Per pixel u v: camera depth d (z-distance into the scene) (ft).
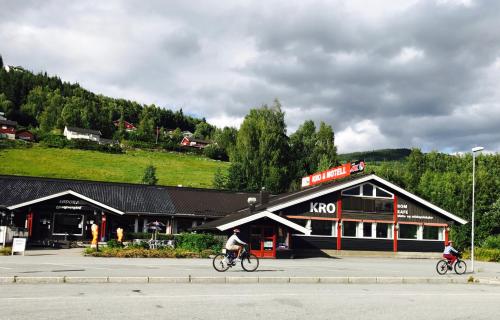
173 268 69.62
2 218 121.08
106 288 47.55
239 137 250.37
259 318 34.86
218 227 104.99
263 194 140.67
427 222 132.36
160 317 33.78
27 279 50.57
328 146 261.85
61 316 32.89
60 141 357.00
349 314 37.88
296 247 121.70
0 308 34.96
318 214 124.77
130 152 383.04
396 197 131.13
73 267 65.98
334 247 124.77
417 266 97.04
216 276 57.77
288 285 55.88
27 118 546.67
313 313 37.68
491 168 278.87
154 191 148.77
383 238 128.98
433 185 240.12
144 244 106.63
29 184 136.67
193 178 316.40
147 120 645.10
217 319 33.91
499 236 160.45
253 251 109.91
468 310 42.24
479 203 196.85
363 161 124.06
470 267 97.86
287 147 254.27
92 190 140.05
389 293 51.67
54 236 123.65
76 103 606.55
